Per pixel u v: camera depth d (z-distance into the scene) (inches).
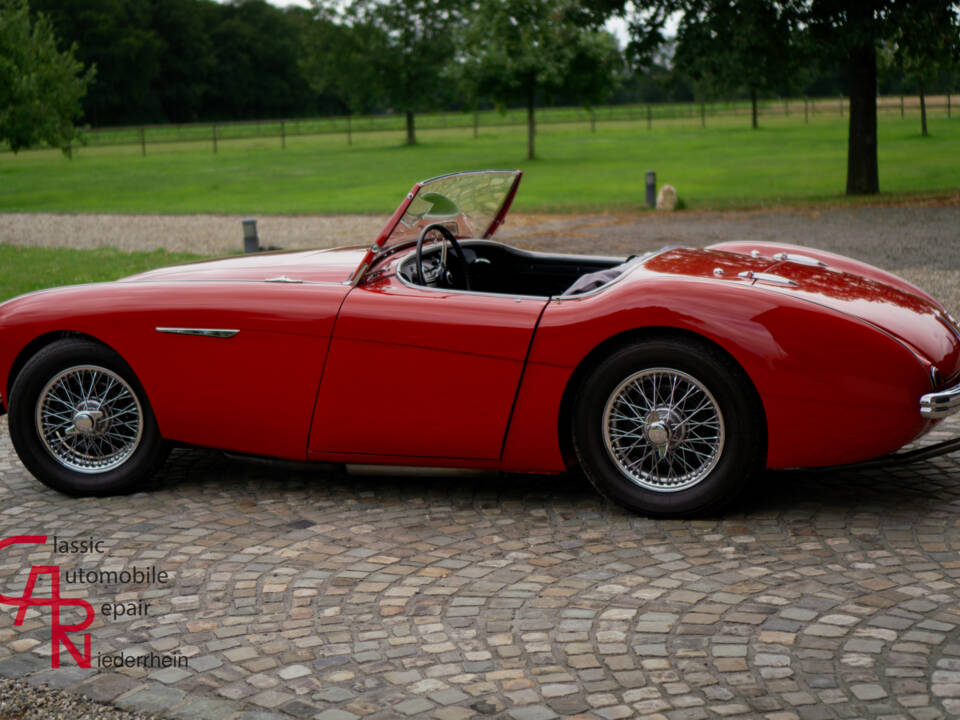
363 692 95.4
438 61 1804.9
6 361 160.4
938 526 134.0
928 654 98.1
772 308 131.9
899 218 580.4
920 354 132.4
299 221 713.6
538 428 141.9
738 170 1054.4
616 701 91.9
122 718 92.5
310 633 108.9
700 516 139.8
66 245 619.8
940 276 368.8
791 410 131.0
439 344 141.8
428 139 2014.0
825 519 138.1
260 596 119.4
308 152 1710.1
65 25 3088.1
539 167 1204.5
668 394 138.4
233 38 3801.7
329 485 162.7
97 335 154.6
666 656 100.2
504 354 139.9
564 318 138.7
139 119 3437.5
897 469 159.3
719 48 735.7
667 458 139.4
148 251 571.8
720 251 171.9
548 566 125.6
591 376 137.7
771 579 118.4
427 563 128.2
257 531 142.7
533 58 1321.4
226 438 154.9
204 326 150.4
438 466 148.6
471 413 143.3
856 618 106.8
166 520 148.9
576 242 519.5
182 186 1138.7
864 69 746.2
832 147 1352.1
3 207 971.3
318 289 150.5
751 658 99.0
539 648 103.2
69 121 1096.8
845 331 130.3
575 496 152.6
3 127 1027.9
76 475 160.6
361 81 1833.2
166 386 153.6
